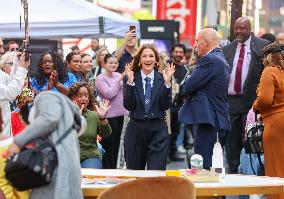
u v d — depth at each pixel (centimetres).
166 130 1269
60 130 796
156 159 1254
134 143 1266
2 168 823
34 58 1892
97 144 1239
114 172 986
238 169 1406
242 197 1209
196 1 2934
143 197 757
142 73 1260
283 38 1742
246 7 2359
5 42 1938
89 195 863
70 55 1477
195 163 1012
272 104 1194
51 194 785
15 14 1606
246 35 1462
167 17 2955
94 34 1675
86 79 1533
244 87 1451
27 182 774
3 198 797
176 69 1891
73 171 795
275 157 1193
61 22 1630
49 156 776
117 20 1695
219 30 2573
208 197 905
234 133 1459
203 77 1254
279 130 1189
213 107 1261
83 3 1770
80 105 1214
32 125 778
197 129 1274
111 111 1527
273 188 895
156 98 1255
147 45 1262
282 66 1195
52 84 1197
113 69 1539
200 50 1274
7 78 1120
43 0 1669
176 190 757
